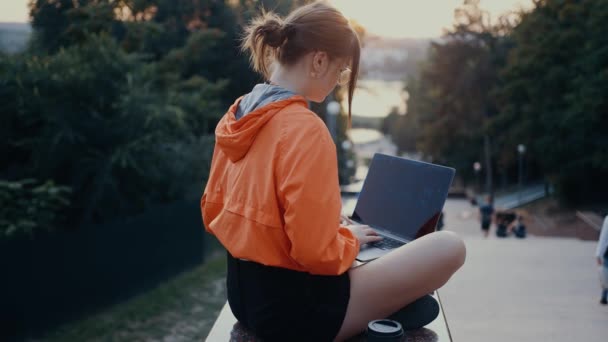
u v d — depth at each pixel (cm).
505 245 1082
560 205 3256
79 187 1223
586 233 2289
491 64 4891
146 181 1354
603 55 2791
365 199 261
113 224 1066
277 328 183
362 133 12119
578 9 3022
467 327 523
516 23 4438
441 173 229
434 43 5169
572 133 3075
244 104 189
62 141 1220
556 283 710
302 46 176
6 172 1253
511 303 609
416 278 185
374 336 169
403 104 10075
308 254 162
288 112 171
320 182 161
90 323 951
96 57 1274
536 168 4994
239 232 178
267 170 169
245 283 189
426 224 223
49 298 907
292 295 179
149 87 1420
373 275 186
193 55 1991
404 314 198
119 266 1081
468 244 1101
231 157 183
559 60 3192
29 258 875
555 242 1139
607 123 2923
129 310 1034
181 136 1594
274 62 193
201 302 1095
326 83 185
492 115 5056
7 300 837
